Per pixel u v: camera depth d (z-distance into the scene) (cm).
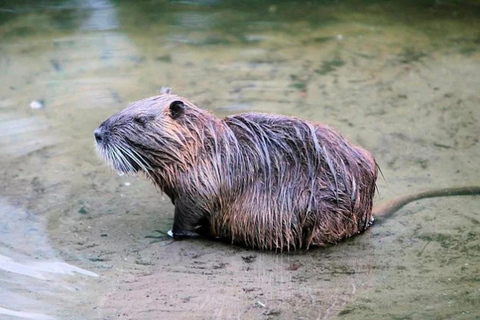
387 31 1717
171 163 944
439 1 1920
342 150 953
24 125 1278
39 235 995
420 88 1423
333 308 845
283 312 838
